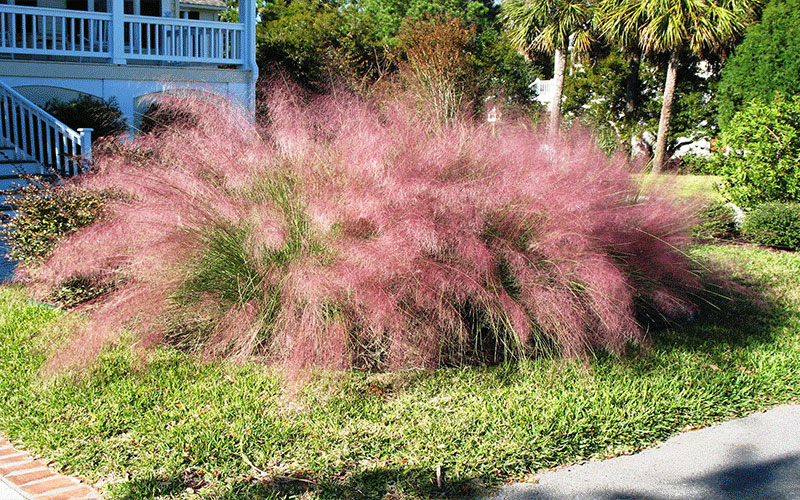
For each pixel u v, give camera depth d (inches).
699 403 188.1
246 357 201.5
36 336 222.2
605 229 222.7
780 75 556.1
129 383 190.7
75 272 221.0
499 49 870.4
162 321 206.5
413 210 194.9
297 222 208.8
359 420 172.4
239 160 225.9
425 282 189.9
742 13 705.6
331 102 263.9
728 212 432.5
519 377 200.2
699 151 1026.7
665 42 733.9
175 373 199.0
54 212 266.1
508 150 240.5
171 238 202.2
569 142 263.0
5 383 189.8
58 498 136.5
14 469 148.8
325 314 192.9
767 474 154.2
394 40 1020.5
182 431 163.3
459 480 145.9
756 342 240.5
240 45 581.6
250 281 203.6
